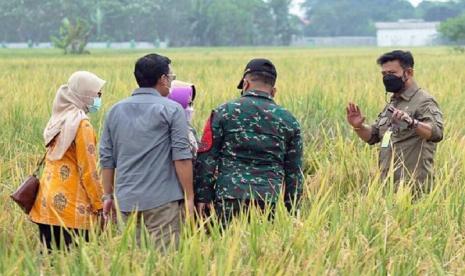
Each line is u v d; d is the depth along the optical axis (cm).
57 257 833
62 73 4156
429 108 1128
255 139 1002
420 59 6581
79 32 12156
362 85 2691
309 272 798
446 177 1177
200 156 1014
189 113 1067
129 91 2531
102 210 1011
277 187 1004
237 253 837
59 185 1004
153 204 977
